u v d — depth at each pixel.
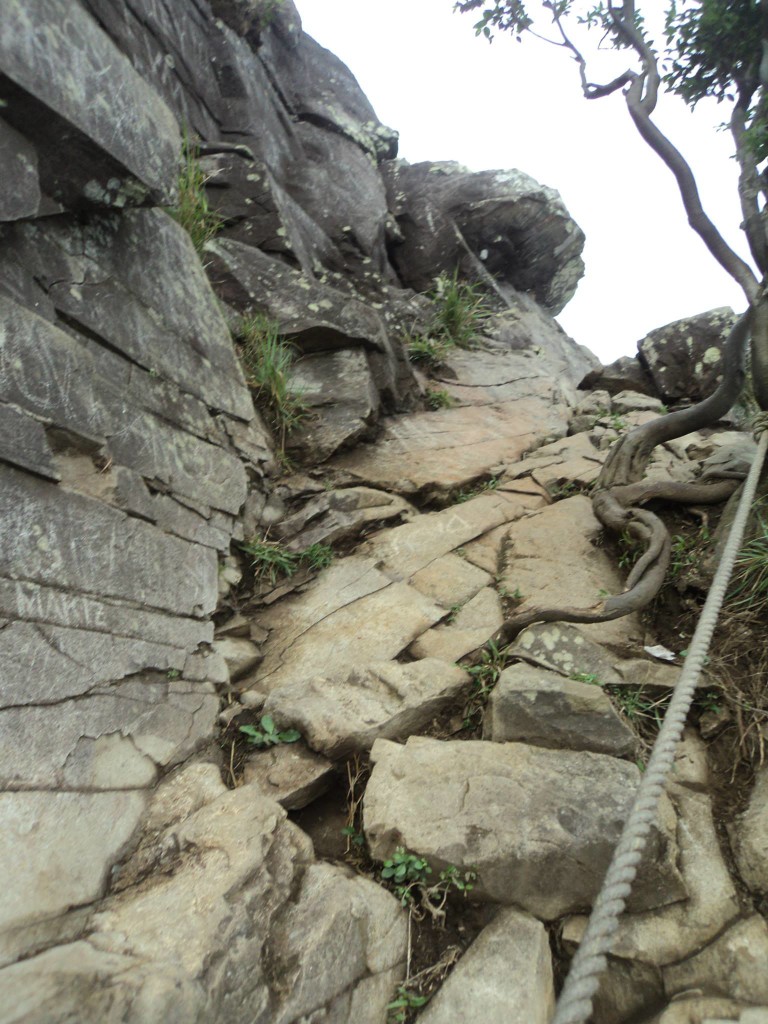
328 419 5.46
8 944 2.00
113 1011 1.81
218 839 2.55
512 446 6.24
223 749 3.26
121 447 3.32
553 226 10.10
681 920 2.65
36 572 2.63
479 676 3.64
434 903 2.75
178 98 6.90
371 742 3.23
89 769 2.57
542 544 4.70
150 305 3.85
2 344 2.73
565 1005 1.78
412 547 4.67
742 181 4.78
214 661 3.53
